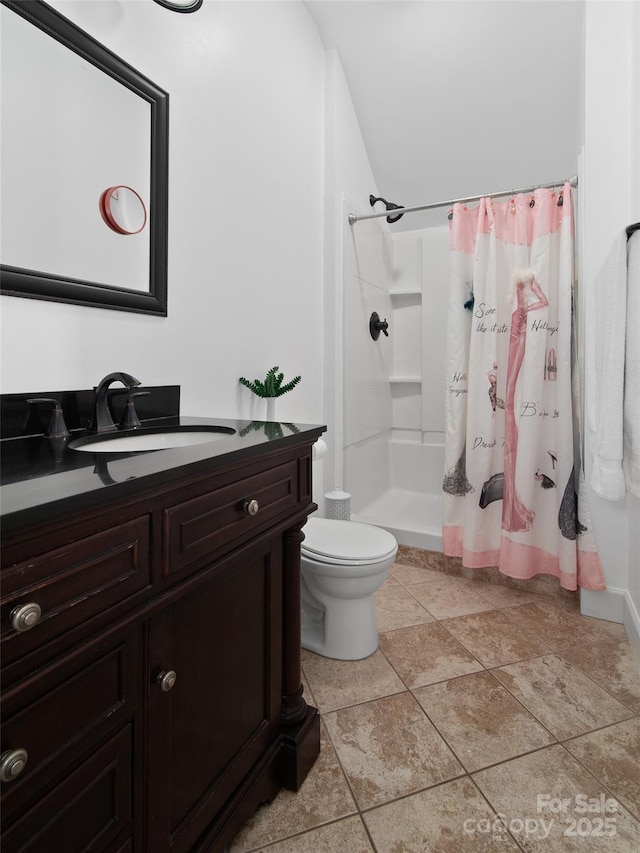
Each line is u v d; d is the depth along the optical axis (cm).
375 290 296
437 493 323
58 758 56
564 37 207
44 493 54
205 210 152
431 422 325
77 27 108
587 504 192
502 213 217
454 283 225
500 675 154
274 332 195
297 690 115
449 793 109
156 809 72
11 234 97
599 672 155
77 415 111
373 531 176
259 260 183
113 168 118
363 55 235
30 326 101
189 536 75
